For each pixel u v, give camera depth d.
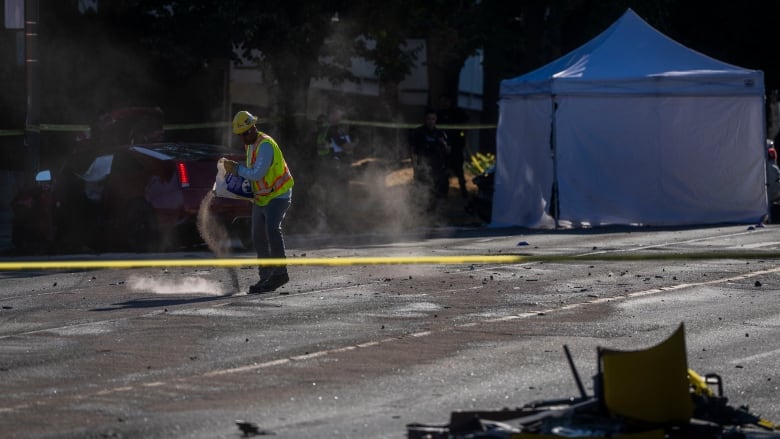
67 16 83.12
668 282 41.91
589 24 91.88
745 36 95.94
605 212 67.44
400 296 38.62
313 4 77.38
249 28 75.38
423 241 59.22
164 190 54.59
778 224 68.50
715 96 67.12
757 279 42.59
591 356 27.84
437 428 19.47
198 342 30.31
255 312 35.44
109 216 57.56
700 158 67.50
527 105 68.94
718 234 60.41
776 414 22.30
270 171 40.03
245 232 55.69
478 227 70.25
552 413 19.08
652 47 69.44
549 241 58.03
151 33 82.50
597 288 40.34
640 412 18.61
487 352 28.52
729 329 31.81
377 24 80.62
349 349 29.08
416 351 28.75
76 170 60.03
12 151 81.00
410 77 110.38
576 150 67.06
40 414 22.48
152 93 87.94
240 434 20.81
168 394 24.19
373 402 23.33
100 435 20.81
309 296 38.97
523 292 39.41
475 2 92.94
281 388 24.69
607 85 66.62
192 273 46.50
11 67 79.38
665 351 18.73
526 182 69.44
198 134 90.81
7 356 28.75
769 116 102.31
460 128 81.94
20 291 42.38
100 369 26.92
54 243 60.19
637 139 67.31
